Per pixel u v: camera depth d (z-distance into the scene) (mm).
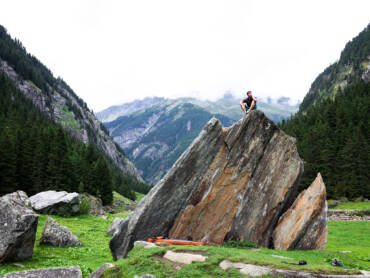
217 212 18969
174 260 12523
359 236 32906
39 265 16703
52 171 70750
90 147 104562
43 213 40188
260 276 9977
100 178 88000
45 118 193750
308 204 20062
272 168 20781
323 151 81375
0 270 14953
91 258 19688
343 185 73438
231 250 13594
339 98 154250
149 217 17891
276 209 20547
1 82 193125
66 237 23266
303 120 141625
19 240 17062
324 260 14828
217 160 19531
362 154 76125
